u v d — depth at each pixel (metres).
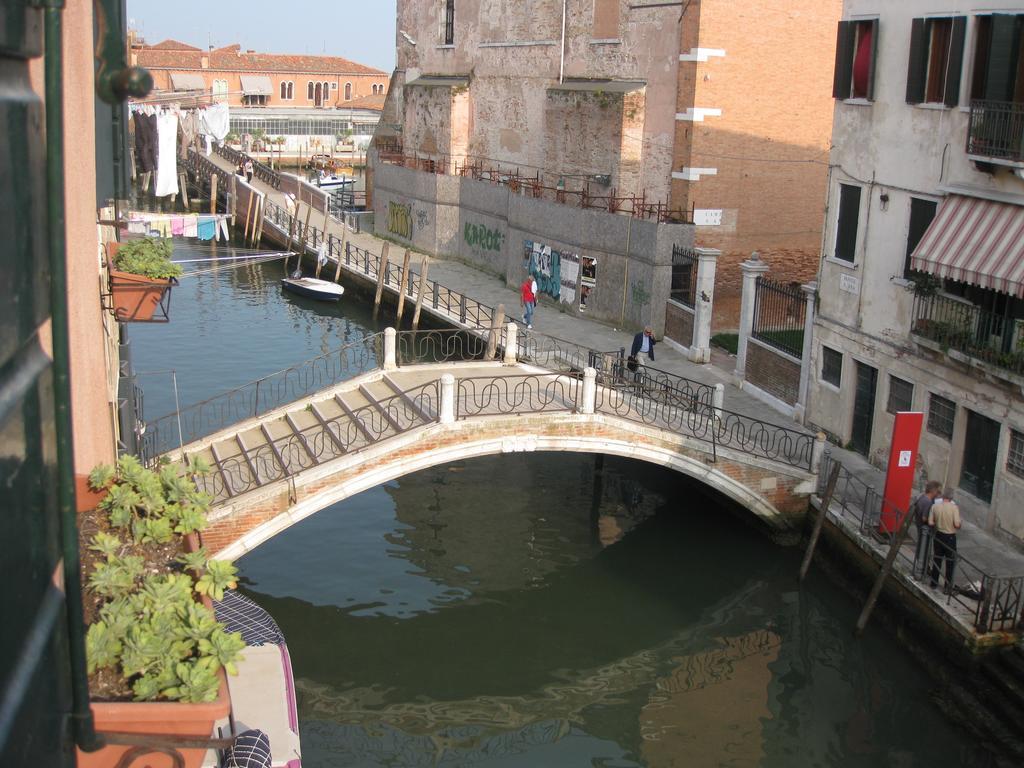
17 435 2.65
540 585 16.44
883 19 17.05
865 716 13.16
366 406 16.59
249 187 44.56
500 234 33.88
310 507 14.62
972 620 12.85
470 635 15.02
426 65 40.81
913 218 16.62
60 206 3.02
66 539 3.12
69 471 3.10
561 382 18.22
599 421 15.95
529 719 13.23
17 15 2.71
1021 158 13.80
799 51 25.98
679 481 20.06
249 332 31.42
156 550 5.55
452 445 15.34
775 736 12.89
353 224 44.47
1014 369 14.23
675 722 13.20
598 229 27.91
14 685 2.53
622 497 19.78
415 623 15.26
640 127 27.55
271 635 9.41
